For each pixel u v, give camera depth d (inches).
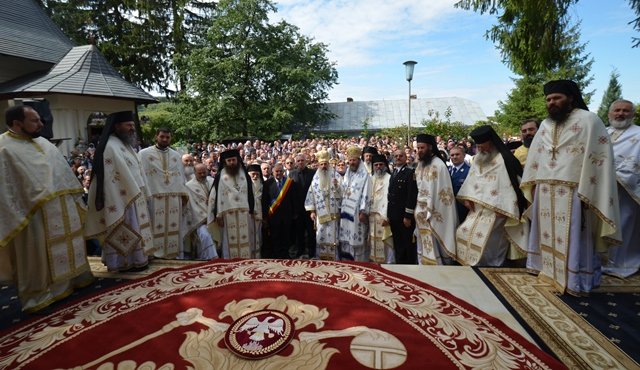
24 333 97.2
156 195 173.6
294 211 224.1
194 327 96.7
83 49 622.2
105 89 564.7
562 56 323.9
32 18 673.6
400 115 1279.5
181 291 120.3
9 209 108.5
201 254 196.7
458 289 122.6
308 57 1150.3
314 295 115.3
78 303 114.1
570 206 117.0
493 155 146.3
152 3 940.0
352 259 202.8
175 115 1042.1
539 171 127.6
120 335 93.8
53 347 89.5
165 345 88.5
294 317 100.5
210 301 111.9
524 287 124.3
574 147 117.2
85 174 241.1
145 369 80.0
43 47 631.2
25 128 116.0
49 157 120.4
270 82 1098.7
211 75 1059.3
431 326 95.7
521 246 142.3
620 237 113.2
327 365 79.5
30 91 499.8
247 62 1082.1
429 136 161.5
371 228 198.7
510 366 79.5
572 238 116.9
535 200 130.9
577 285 116.2
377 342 88.0
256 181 220.5
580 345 89.6
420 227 163.9
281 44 1116.5
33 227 113.7
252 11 1060.5
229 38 1059.9
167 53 1029.2
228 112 1014.4
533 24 314.8
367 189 197.9
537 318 103.0
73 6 907.4
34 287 113.6
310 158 364.5
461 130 758.5
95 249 199.5
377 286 123.0
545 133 126.6
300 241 233.3
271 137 1015.0
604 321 101.1
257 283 126.3
